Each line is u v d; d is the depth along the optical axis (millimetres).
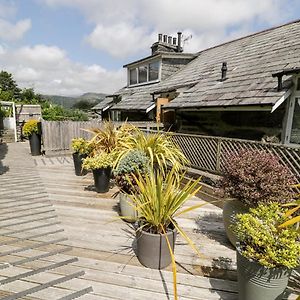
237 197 2463
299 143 4645
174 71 12531
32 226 3207
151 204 2316
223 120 6535
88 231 3092
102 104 16141
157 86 11594
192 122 7730
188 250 2691
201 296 2010
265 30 8984
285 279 1650
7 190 4746
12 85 37031
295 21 7840
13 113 12922
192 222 3428
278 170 2406
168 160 4457
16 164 7355
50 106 17656
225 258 2547
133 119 12062
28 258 2475
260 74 5945
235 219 2518
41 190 4777
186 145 5422
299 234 1701
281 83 4711
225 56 9320
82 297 1965
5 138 12758
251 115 5723
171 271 2322
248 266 1686
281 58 6023
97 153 5062
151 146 4312
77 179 5664
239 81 6332
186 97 7504
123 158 3523
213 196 4219
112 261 2463
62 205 3979
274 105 4578
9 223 3283
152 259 2316
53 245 2742
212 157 4727
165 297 1987
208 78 8188
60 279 2164
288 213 1798
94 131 5391
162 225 2297
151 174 2648
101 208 3861
